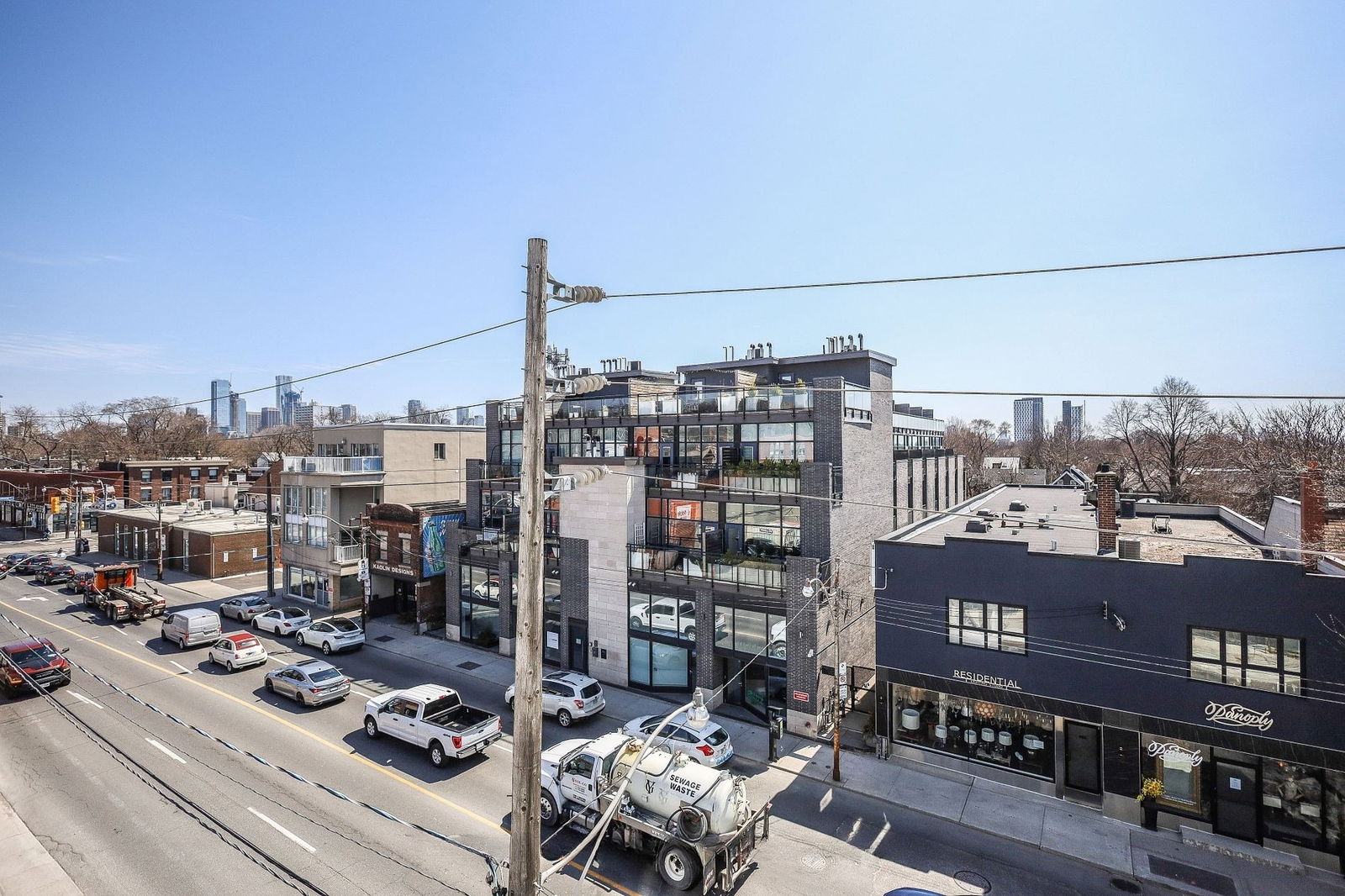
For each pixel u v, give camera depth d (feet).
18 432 320.91
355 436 137.69
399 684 88.28
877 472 94.07
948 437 296.92
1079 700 58.08
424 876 45.47
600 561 90.74
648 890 45.34
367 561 123.75
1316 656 49.29
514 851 28.48
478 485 113.39
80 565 174.60
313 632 104.22
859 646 86.74
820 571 75.00
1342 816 49.47
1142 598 55.72
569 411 107.14
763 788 61.72
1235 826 52.80
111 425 349.00
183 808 54.29
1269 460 153.79
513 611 100.68
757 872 48.14
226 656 91.81
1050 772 61.11
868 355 106.32
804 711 73.41
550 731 73.51
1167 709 54.44
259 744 67.97
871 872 48.14
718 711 79.92
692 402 92.32
